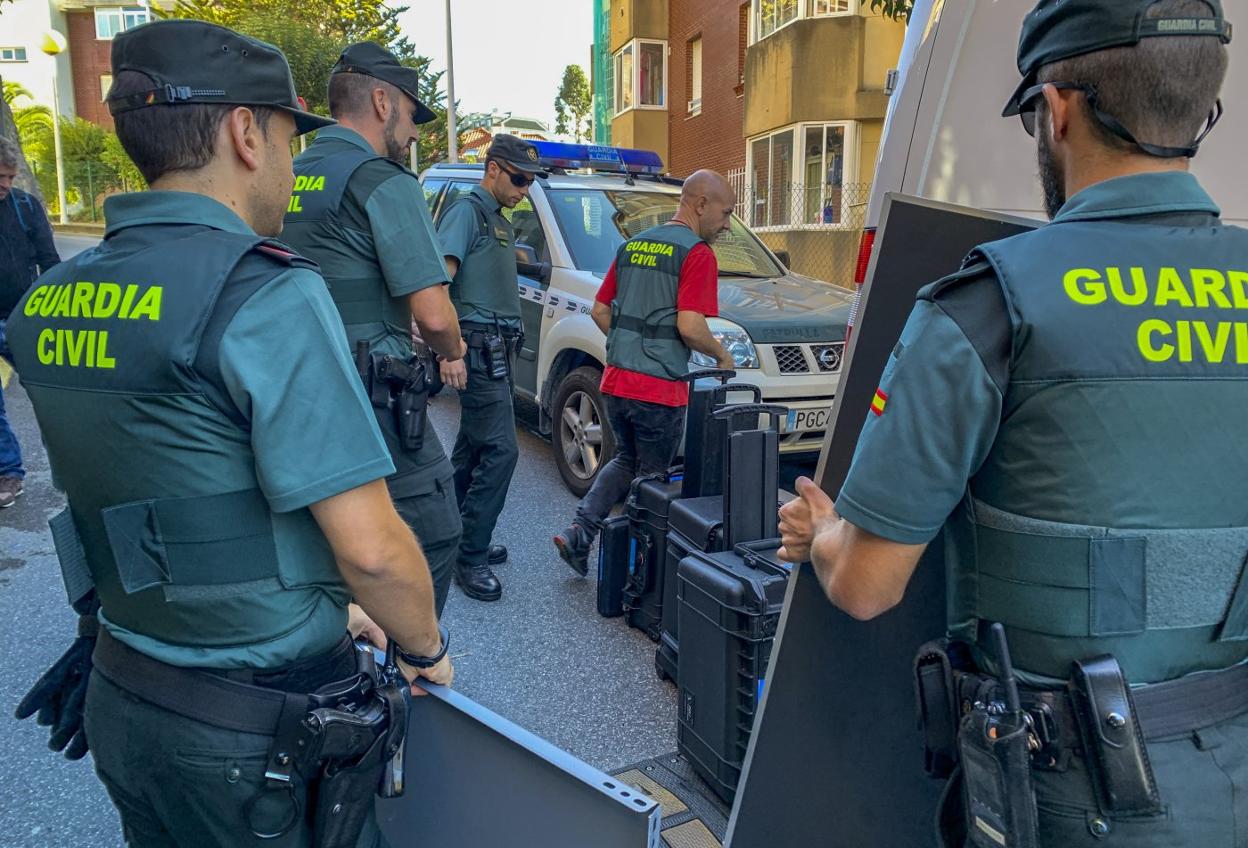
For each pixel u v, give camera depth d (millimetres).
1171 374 1156
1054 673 1214
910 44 2998
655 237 3830
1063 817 1196
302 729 1320
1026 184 2688
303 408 1266
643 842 1386
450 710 1651
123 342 1256
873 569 1275
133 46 1363
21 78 42688
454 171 7539
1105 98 1231
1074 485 1167
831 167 14305
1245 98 2451
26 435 6621
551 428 5715
